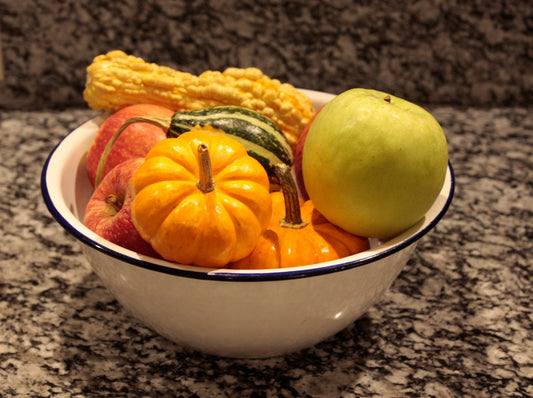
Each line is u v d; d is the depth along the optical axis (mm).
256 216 435
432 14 793
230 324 431
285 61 801
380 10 782
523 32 814
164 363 491
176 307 426
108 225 460
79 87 816
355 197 444
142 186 434
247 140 520
